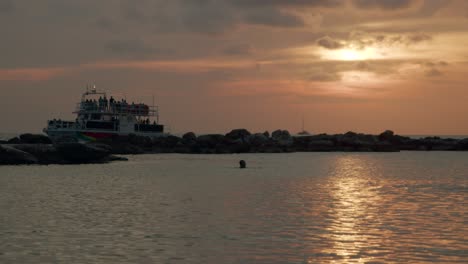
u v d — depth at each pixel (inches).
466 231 940.0
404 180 2134.6
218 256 750.5
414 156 4690.0
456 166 3189.0
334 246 815.1
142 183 1875.0
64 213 1123.3
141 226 973.8
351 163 3501.5
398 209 1220.5
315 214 1133.7
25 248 791.1
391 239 867.4
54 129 4362.7
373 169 2881.4
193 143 4857.3
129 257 742.5
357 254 766.5
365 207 1253.7
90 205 1255.5
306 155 4749.0
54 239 853.2
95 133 4389.8
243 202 1338.6
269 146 5447.8
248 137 5541.3
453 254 768.9
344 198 1445.6
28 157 2859.3
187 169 2696.9
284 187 1775.3
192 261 722.8
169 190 1635.1
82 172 2367.1
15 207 1212.5
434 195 1542.8
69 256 745.0
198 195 1496.1
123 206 1242.0
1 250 777.6
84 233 903.1
